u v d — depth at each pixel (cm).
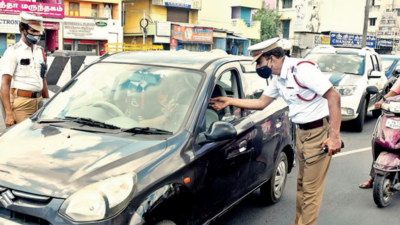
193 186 324
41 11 2925
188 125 337
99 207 253
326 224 478
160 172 292
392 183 518
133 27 3812
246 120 424
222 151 364
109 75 403
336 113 354
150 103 365
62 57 990
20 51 498
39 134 330
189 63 400
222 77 404
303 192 396
